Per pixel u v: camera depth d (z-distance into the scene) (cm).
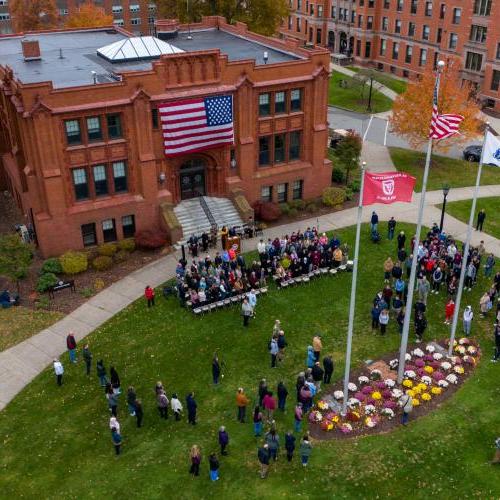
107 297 3688
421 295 3388
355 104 7450
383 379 2964
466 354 3134
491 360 3097
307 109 4516
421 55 8062
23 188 4238
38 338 3334
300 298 3619
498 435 2631
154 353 3192
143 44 4584
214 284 3534
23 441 2664
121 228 4203
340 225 4497
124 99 3859
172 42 5306
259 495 2364
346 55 9188
